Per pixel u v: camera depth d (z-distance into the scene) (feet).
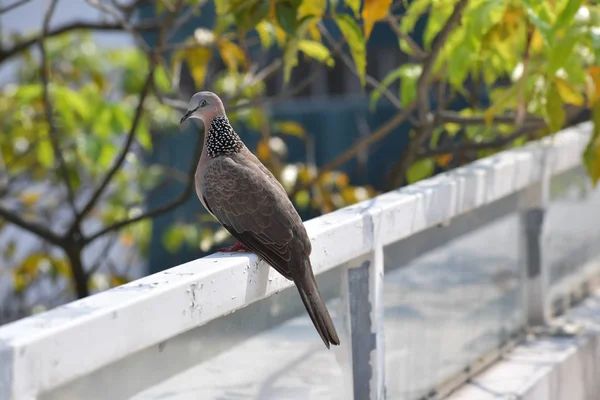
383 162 78.64
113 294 15.65
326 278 21.98
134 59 62.95
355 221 21.94
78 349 14.03
